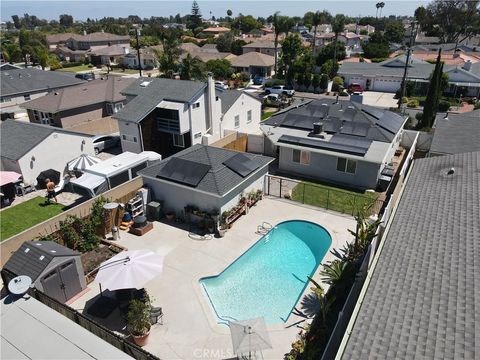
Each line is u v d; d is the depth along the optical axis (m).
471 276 10.34
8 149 28.02
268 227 22.41
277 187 28.19
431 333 8.71
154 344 14.16
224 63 76.25
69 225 19.62
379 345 8.70
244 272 18.70
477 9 125.38
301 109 34.03
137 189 23.95
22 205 25.80
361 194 26.75
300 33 141.88
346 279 16.03
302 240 21.61
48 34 138.00
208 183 21.70
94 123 40.12
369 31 166.38
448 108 51.66
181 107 30.98
